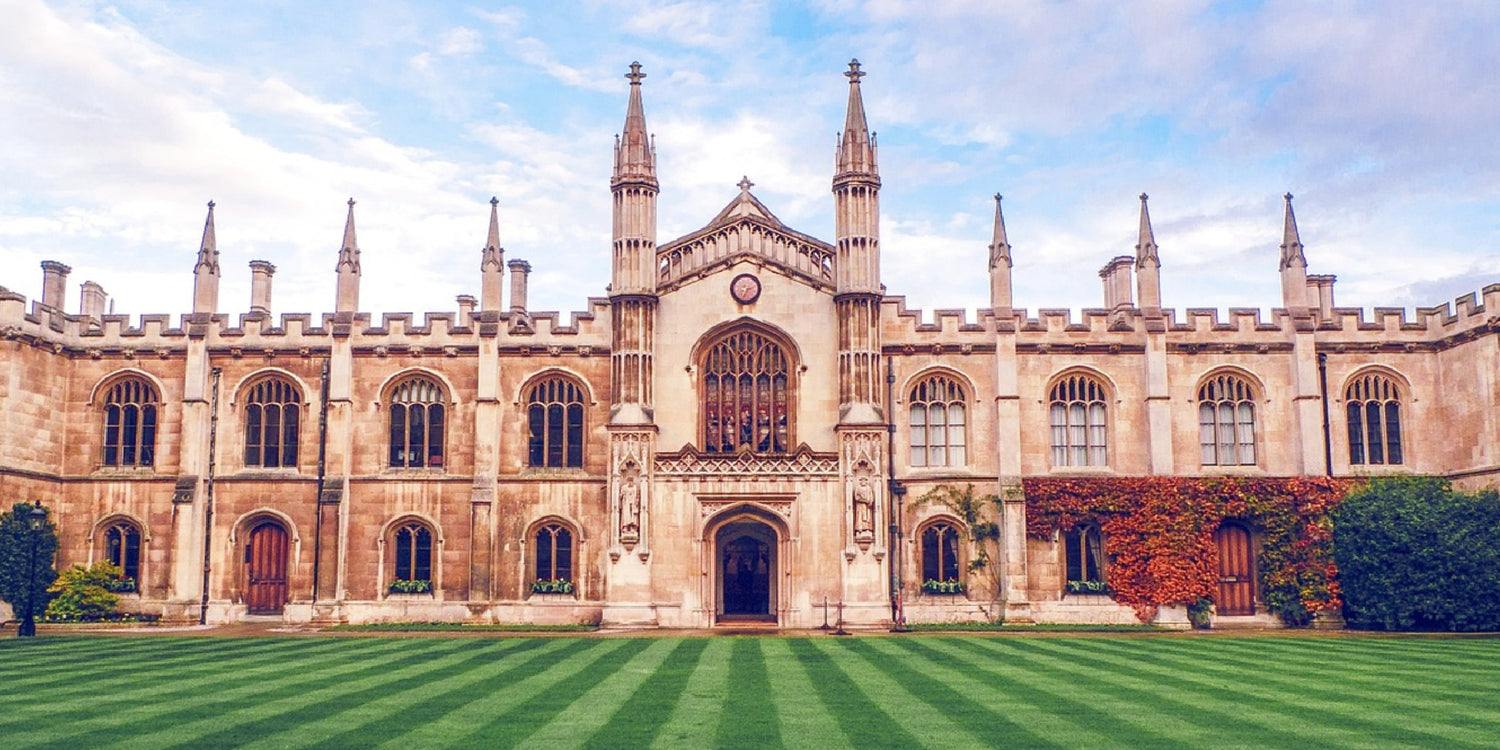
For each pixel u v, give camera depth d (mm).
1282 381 46125
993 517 44906
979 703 20797
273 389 47000
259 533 46344
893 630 40781
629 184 45438
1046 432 45875
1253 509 44219
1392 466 45844
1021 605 43688
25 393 44344
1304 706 20344
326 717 19047
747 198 49281
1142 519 44219
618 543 42969
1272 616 44219
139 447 46906
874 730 17906
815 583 42906
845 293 44594
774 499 43250
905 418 45844
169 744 16641
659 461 43656
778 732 17750
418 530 45938
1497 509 41062
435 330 46812
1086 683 23781
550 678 24688
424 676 25031
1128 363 46312
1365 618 41969
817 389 44938
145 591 45656
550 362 46438
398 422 46688
